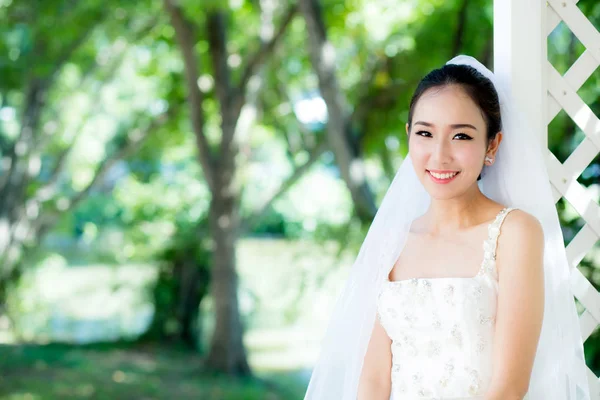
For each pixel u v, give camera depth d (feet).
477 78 6.85
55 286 50.19
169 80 40.06
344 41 34.24
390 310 7.07
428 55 28.76
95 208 55.52
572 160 7.72
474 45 26.30
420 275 7.09
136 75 44.34
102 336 44.83
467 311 6.62
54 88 44.32
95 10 35.55
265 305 46.29
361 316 7.47
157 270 43.55
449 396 6.68
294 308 41.01
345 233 28.99
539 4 7.58
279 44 33.50
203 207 45.37
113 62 43.19
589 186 12.26
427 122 6.84
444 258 7.00
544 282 6.67
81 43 38.17
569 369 7.00
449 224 7.12
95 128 50.96
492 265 6.70
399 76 30.27
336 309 7.70
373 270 7.43
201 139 34.99
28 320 45.96
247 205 49.98
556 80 7.71
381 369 7.37
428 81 6.95
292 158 42.19
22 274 43.73
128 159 45.70
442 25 27.73
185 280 43.34
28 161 42.09
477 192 7.09
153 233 43.98
